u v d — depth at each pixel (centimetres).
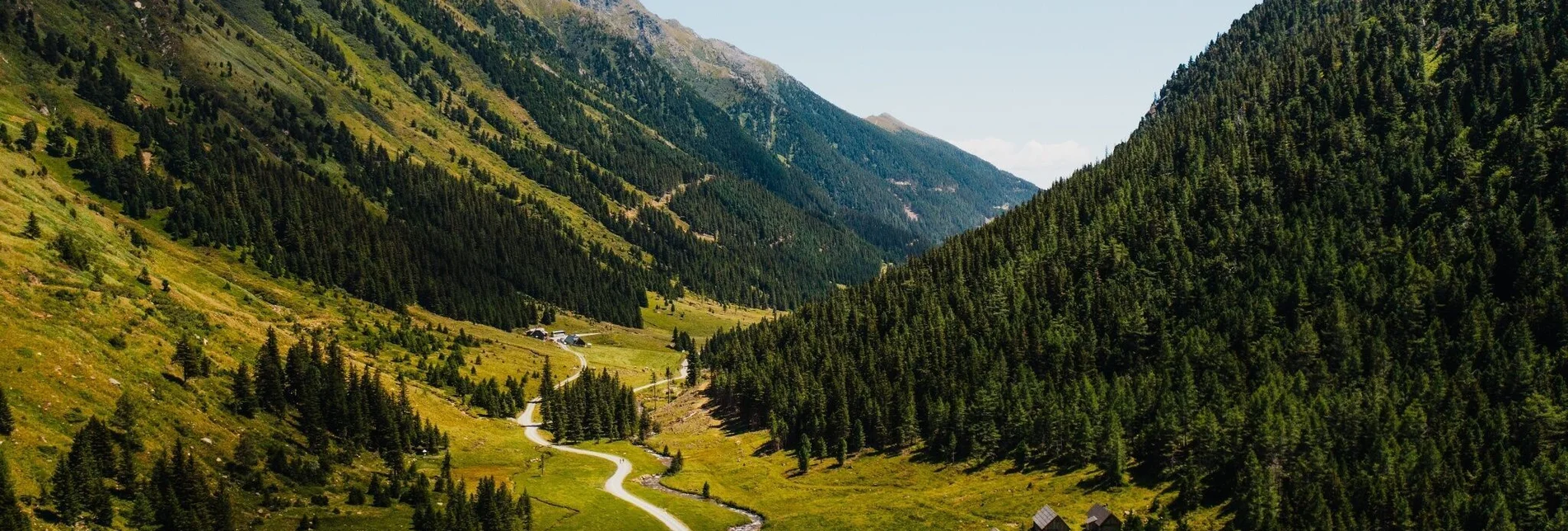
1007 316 18862
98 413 9419
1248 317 15662
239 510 9269
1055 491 12212
